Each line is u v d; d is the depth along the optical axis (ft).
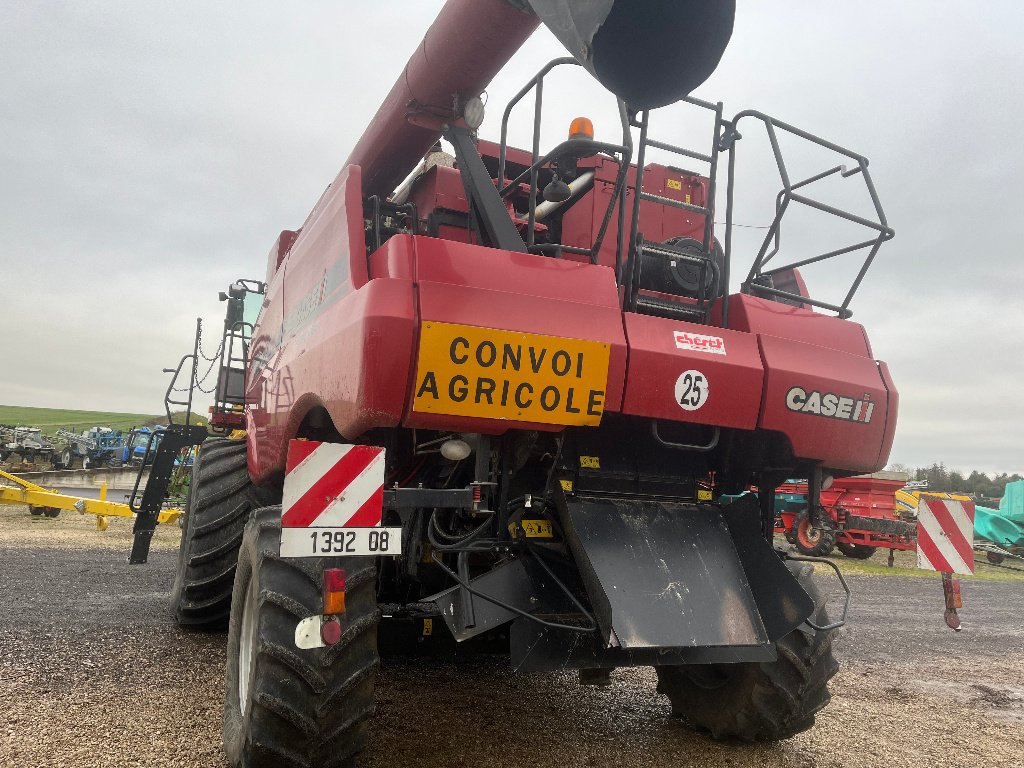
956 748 12.42
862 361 11.37
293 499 7.55
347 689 8.08
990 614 31.27
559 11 6.96
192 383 24.23
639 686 14.64
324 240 11.23
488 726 11.58
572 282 9.35
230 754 8.99
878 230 11.48
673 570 9.49
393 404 8.09
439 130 12.31
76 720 10.61
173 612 18.28
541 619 8.61
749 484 12.16
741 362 10.07
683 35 7.79
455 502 8.59
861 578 43.98
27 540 33.88
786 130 11.30
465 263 8.79
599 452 10.39
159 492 24.93
